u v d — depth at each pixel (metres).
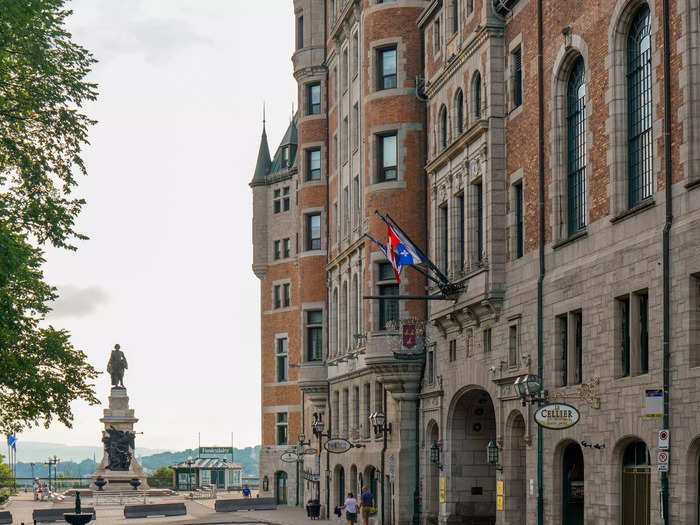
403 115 52.53
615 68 32.34
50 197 35.38
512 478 40.25
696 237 27.47
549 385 36.22
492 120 41.16
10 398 41.09
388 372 51.47
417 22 52.47
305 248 68.38
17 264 32.03
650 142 30.84
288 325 84.31
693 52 28.05
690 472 27.62
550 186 36.66
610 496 31.86
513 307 39.53
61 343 41.47
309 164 68.69
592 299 33.38
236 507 76.56
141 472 104.94
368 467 56.44
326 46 68.56
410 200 52.12
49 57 34.38
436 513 49.94
